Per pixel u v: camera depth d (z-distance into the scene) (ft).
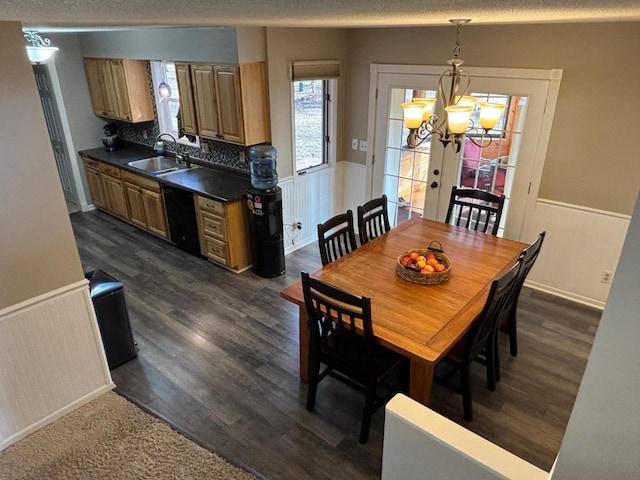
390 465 5.36
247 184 15.35
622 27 10.75
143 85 18.06
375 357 8.45
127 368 10.75
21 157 7.71
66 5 3.51
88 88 19.53
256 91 13.91
